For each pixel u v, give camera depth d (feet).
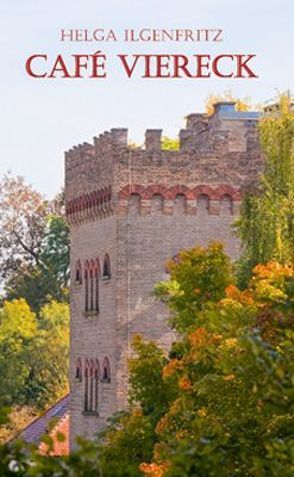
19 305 575.79
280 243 284.82
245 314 129.29
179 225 350.43
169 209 350.23
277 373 102.12
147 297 349.82
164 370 202.08
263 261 283.59
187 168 350.23
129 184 349.41
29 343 572.51
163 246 350.23
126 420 216.54
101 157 358.02
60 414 401.90
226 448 125.70
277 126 295.28
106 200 354.33
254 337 102.32
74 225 378.32
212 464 98.63
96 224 363.56
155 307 348.79
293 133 295.07
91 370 366.02
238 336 103.19
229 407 147.54
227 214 350.43
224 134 351.25
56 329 573.33
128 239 350.23
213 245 217.36
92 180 363.76
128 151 349.20
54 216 642.63
